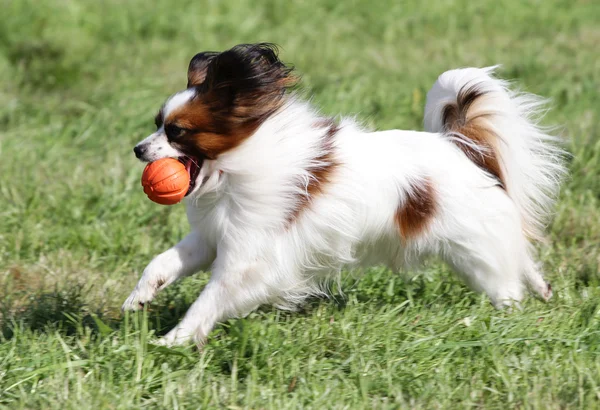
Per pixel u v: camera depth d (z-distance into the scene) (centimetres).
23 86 1487
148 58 1677
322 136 709
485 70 786
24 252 934
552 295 807
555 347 689
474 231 737
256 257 702
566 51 1786
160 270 723
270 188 686
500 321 720
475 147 754
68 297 791
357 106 1327
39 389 624
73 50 1648
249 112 672
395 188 723
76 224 992
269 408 602
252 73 666
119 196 1039
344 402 621
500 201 748
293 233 704
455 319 738
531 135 783
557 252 935
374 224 729
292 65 814
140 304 722
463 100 760
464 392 634
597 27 2027
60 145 1217
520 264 774
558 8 2141
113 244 945
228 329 727
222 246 709
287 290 729
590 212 1019
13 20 1703
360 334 700
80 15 1797
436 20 2002
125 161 1152
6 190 1050
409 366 664
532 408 615
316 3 2023
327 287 794
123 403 598
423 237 743
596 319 736
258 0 2006
